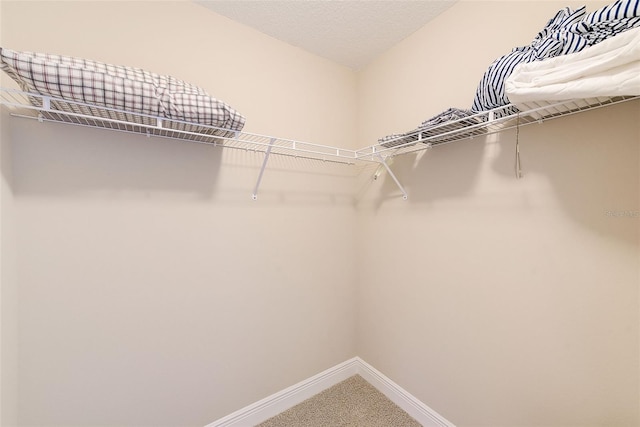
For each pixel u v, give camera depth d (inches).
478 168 44.6
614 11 25.6
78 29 39.0
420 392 55.3
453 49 48.8
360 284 70.0
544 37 33.5
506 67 33.2
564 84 25.6
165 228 45.4
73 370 39.3
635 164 30.2
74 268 38.9
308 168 62.1
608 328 32.3
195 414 49.3
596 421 33.4
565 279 35.5
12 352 34.4
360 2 47.9
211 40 49.8
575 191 34.4
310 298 63.0
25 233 35.7
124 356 42.8
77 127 38.6
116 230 41.6
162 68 45.2
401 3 48.2
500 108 33.1
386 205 62.1
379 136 64.2
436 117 40.8
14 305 34.8
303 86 61.2
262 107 55.5
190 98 36.9
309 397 62.6
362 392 64.0
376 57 64.8
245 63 53.5
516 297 40.4
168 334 46.3
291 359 60.6
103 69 33.6
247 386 54.9
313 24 53.4
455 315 48.7
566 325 35.5
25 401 36.4
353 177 70.1
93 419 40.8
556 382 36.7
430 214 52.6
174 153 45.9
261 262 55.8
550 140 36.4
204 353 49.8
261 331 56.2
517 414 40.7
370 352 67.4
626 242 30.9
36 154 36.2
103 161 40.4
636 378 30.7
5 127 33.4
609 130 31.7
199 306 49.0
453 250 48.7
